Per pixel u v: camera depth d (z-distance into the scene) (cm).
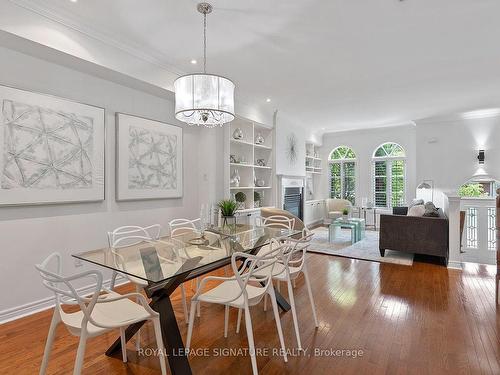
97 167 329
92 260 204
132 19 270
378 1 244
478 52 342
